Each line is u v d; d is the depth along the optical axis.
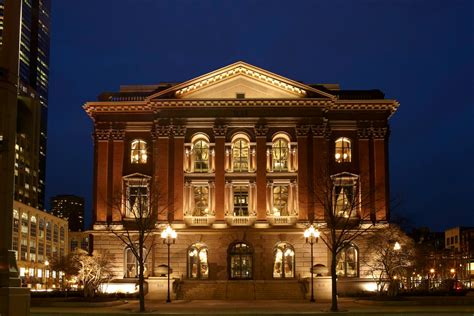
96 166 77.56
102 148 77.81
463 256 150.00
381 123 77.81
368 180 76.25
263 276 73.25
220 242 74.12
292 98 75.75
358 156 77.06
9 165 19.62
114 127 78.31
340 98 80.12
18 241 142.38
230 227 74.19
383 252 69.88
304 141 75.94
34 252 155.75
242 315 43.69
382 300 55.41
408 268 70.12
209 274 73.38
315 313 44.38
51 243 172.75
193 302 62.81
